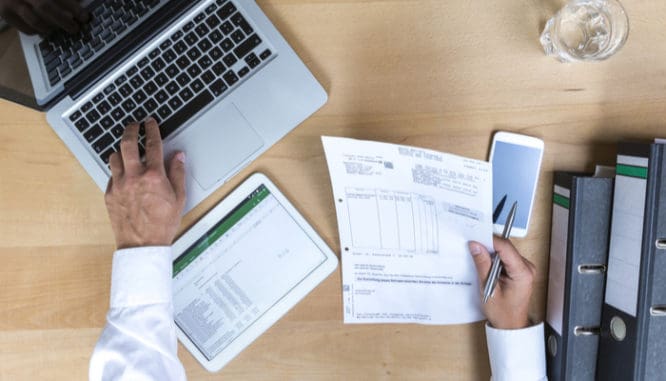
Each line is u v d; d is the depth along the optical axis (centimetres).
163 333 65
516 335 72
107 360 64
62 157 73
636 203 64
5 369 74
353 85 74
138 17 69
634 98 75
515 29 75
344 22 74
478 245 72
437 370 77
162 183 68
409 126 75
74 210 74
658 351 64
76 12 67
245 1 71
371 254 74
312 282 75
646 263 63
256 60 72
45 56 69
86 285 75
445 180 70
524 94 75
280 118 72
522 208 76
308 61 74
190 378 75
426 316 76
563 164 76
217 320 75
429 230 73
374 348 77
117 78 71
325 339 76
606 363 69
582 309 70
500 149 75
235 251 74
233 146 72
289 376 76
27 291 74
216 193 74
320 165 75
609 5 74
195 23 71
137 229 68
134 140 68
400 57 74
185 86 71
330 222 75
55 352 75
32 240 74
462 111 75
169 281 67
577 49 74
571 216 68
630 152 65
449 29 74
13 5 61
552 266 75
